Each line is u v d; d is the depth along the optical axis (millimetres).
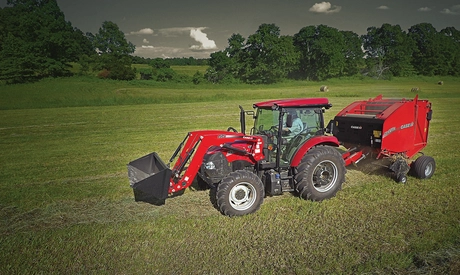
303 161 6344
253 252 4719
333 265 4367
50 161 10188
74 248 4980
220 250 4793
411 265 4383
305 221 5605
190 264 4480
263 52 68062
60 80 56281
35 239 5230
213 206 6383
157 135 14195
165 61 72125
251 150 6258
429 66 81000
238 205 5949
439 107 22234
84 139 13664
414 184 7297
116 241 5148
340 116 8398
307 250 4750
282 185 6441
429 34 83188
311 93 38312
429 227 5305
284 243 4938
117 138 13711
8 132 15648
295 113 6496
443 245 4777
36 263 4617
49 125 17625
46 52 61094
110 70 61500
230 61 67562
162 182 5676
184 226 5535
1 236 5406
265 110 6922
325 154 6402
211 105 26766
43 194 7250
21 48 56000
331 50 71312
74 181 8180
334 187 6562
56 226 5734
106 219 5941
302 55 74438
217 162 6117
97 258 4691
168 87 53562
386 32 79562
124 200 6840
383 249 4727
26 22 59781
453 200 6375
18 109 25641
